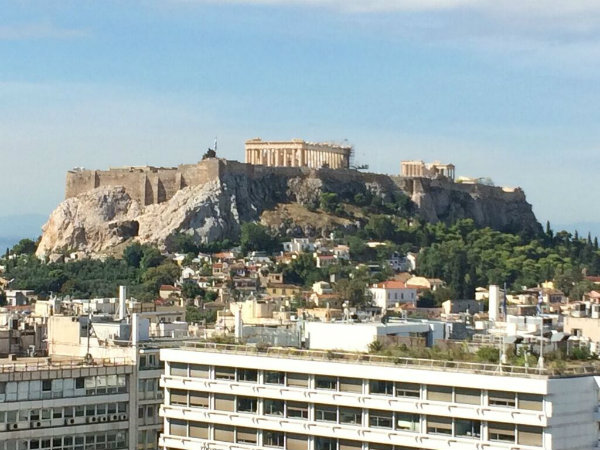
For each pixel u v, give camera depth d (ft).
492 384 460.55
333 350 537.24
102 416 616.80
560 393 451.94
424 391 480.64
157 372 638.53
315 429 510.17
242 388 533.14
